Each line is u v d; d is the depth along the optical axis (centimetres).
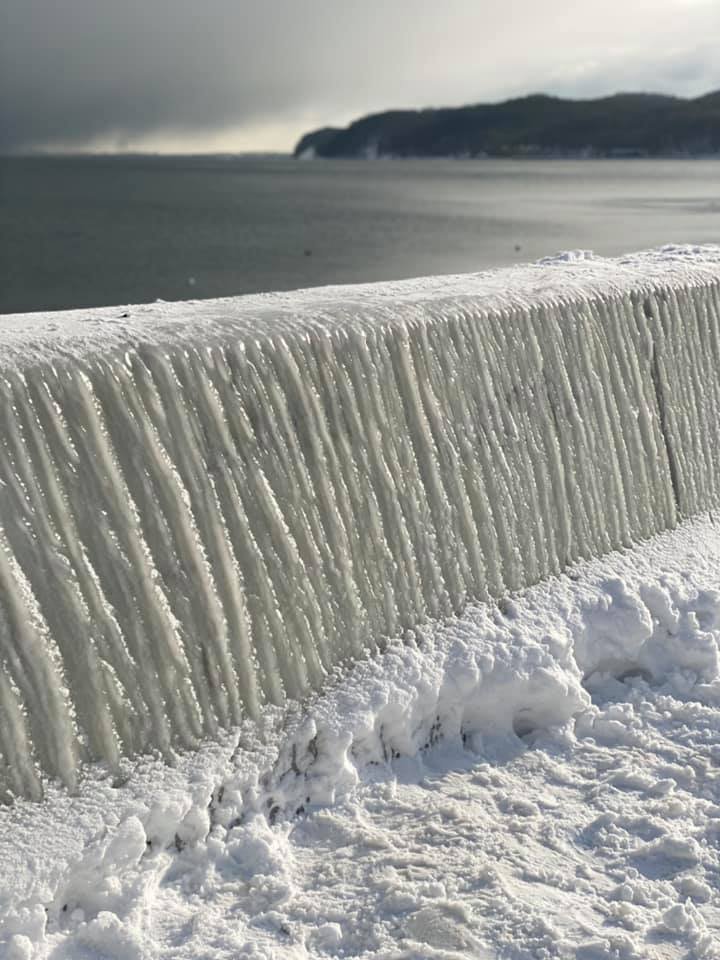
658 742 298
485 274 441
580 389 377
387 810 268
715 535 413
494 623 322
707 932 225
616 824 263
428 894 235
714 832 257
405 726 286
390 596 305
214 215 6106
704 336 443
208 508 270
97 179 15725
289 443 289
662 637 343
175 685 255
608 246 2961
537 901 234
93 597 246
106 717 243
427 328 330
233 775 255
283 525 283
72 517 248
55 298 2584
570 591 346
